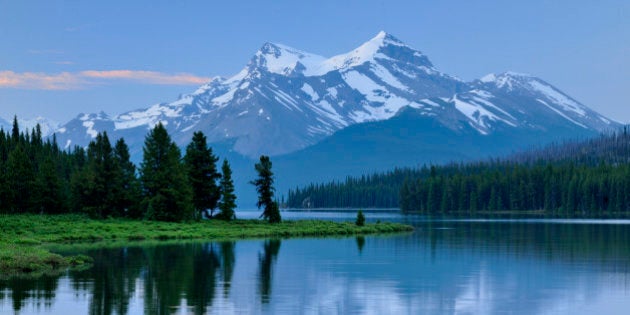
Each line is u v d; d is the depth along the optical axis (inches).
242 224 5885.8
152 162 5871.1
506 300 2116.1
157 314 1852.9
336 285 2373.3
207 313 1878.7
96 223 5152.6
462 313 1920.5
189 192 5792.3
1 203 5684.1
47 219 5310.0
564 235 4894.2
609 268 2859.3
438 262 3073.3
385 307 1999.3
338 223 6190.9
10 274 2568.9
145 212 5856.3
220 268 2817.4
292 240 4498.0
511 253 3494.1
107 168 5925.2
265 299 2094.0
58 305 1963.6
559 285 2393.0
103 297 2095.2
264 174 6240.2
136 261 3041.3
